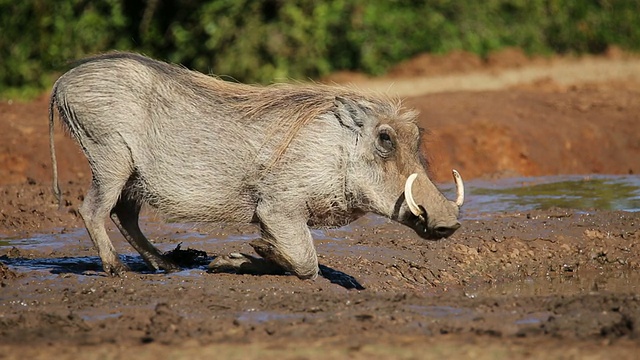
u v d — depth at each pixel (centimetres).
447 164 5147
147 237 3581
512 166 5288
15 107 5647
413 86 7056
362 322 2370
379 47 7619
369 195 2881
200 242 3497
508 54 7956
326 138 2877
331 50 7644
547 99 6088
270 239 2917
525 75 7438
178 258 3209
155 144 2944
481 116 5456
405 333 2280
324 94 2958
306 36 7406
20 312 2584
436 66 7562
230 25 7350
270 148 2888
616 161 5519
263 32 7356
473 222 3791
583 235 3628
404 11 7812
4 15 7406
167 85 2962
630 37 8781
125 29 7644
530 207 4156
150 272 3103
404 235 3609
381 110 2920
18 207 3997
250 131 2911
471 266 3331
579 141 5516
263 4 7450
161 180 2955
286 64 7338
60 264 3189
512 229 3672
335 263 3180
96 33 7512
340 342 2194
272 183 2888
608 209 4059
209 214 2984
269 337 2258
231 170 2920
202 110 2945
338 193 2900
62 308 2619
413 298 2633
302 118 2883
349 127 2888
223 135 2922
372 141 2873
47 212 3944
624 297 2595
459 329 2319
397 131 2873
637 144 5606
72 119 2984
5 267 2964
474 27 8025
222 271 3052
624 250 3566
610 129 5647
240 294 2739
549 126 5525
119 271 2989
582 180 4888
